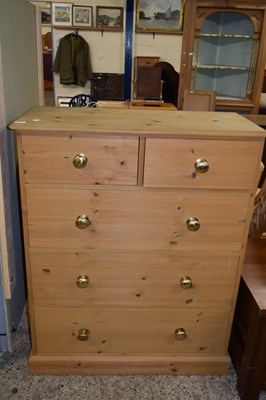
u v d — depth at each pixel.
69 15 5.19
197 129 1.25
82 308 1.50
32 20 1.99
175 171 1.29
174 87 4.01
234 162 1.29
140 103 3.48
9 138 1.50
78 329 1.53
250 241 1.77
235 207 1.36
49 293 1.47
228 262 1.45
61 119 1.32
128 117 1.41
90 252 1.40
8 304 1.62
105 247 1.40
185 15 3.46
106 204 1.33
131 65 5.43
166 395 1.52
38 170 1.27
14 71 1.58
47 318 1.51
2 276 1.51
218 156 1.28
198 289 1.49
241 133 1.24
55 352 1.57
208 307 1.52
